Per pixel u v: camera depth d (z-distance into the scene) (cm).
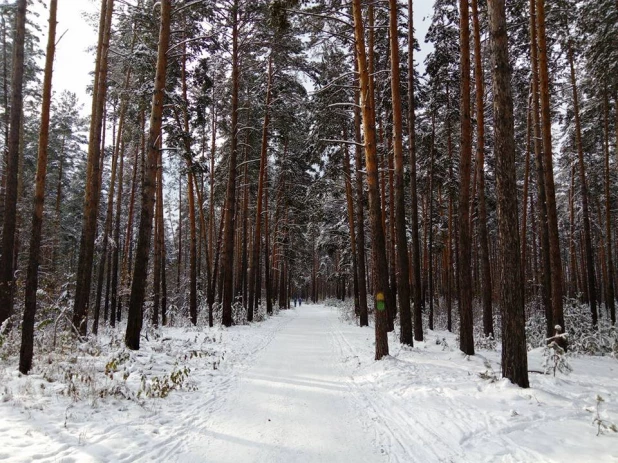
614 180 2762
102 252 1962
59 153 2981
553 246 1208
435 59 1661
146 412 594
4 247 1130
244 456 454
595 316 1891
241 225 3344
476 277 3325
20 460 405
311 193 2416
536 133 1391
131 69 1683
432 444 487
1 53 2156
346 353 1195
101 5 1399
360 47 1036
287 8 1023
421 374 832
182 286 3172
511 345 695
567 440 469
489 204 2200
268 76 2197
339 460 446
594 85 1858
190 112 1883
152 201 1092
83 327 1236
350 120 1972
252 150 2433
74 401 598
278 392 742
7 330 1013
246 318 2250
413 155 1418
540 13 1240
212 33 1708
